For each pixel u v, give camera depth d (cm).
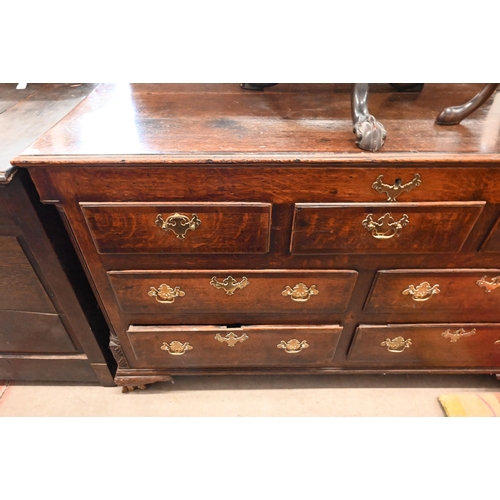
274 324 93
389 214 68
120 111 79
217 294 83
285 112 78
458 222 69
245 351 99
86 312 92
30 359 104
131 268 79
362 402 111
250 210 67
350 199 67
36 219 71
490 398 110
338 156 61
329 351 99
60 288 84
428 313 90
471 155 60
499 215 70
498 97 87
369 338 95
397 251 74
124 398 112
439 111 78
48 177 64
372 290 83
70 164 61
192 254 76
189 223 69
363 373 108
